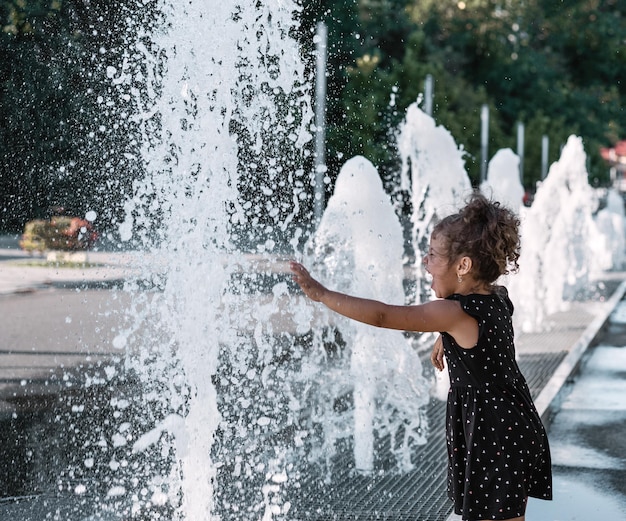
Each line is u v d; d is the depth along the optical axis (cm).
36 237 1401
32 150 721
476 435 276
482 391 276
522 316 944
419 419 561
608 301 1216
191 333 396
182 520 376
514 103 4209
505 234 280
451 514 384
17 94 712
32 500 395
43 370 646
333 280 493
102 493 407
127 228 430
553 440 544
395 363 517
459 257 279
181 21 410
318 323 814
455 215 285
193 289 400
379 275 487
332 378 614
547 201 1121
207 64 406
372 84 2238
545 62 4359
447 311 275
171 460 457
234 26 407
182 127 411
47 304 1010
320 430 514
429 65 2889
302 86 432
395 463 468
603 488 452
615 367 785
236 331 445
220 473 439
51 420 515
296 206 438
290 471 447
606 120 4525
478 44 4169
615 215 1836
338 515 388
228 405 541
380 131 1694
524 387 286
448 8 4156
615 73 4516
